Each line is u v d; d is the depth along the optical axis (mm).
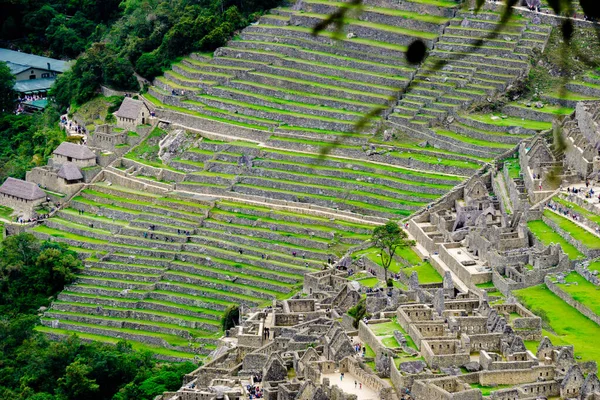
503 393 190250
